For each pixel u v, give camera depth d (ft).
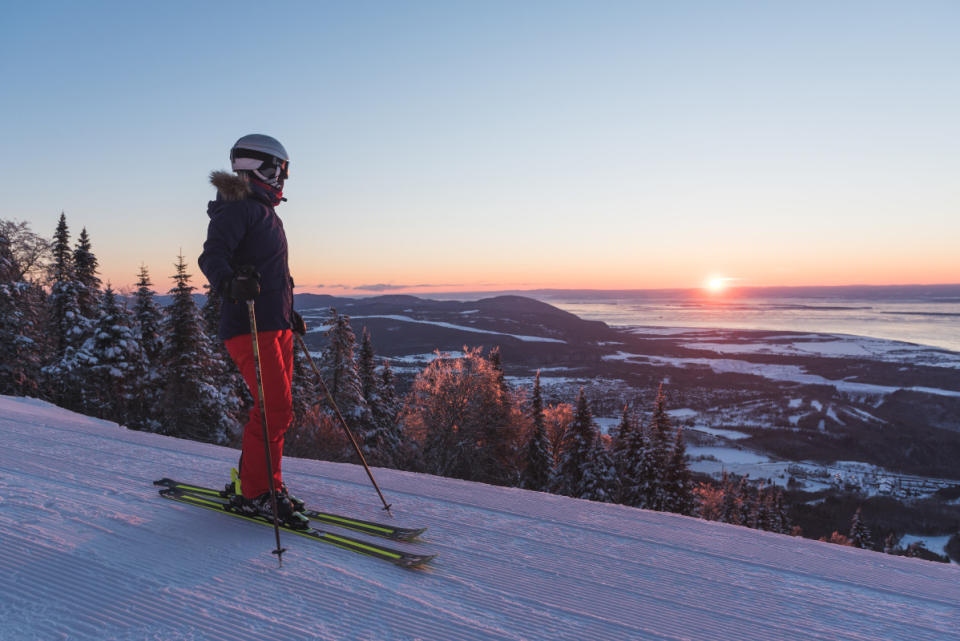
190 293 84.07
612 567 9.14
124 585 7.09
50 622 6.17
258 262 9.25
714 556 10.01
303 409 76.33
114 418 87.92
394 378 128.67
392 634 6.40
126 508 9.98
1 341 86.28
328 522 10.21
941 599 8.70
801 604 8.23
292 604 6.90
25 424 17.95
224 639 6.03
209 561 7.95
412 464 102.47
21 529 8.63
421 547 9.36
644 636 6.93
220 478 12.64
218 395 83.87
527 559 9.20
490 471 103.81
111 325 86.38
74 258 104.06
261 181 9.47
